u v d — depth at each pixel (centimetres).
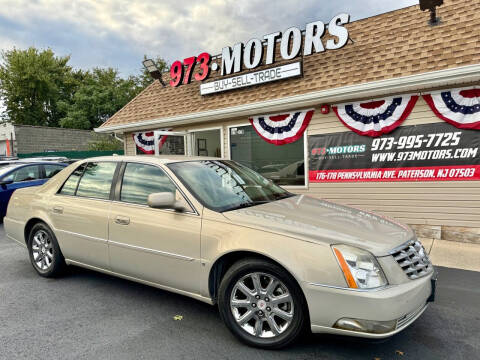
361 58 703
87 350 277
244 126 841
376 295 235
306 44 761
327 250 252
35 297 384
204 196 330
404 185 639
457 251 525
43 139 2312
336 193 715
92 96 3397
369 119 662
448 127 591
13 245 620
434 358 260
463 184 585
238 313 288
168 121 901
